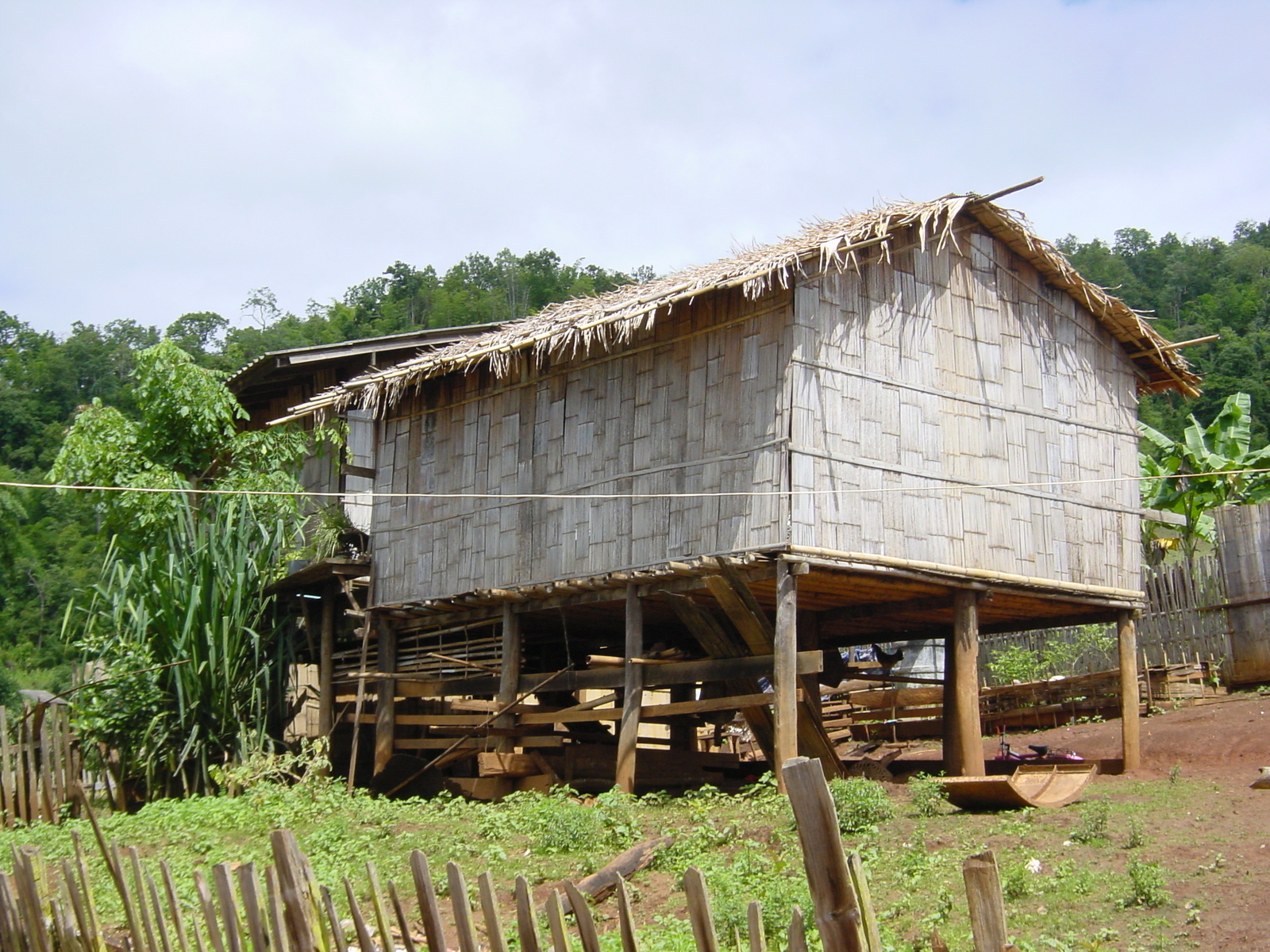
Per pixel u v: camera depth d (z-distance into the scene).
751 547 12.80
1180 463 22.52
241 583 17.55
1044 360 15.43
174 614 16.95
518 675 15.80
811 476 12.78
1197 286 63.00
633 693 14.09
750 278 12.46
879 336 13.73
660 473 14.16
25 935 7.50
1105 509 15.70
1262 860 8.67
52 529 47.38
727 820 11.64
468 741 16.62
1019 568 14.48
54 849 12.77
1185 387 16.84
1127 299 62.41
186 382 20.53
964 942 7.63
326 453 22.38
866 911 4.96
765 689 19.64
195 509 18.67
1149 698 18.12
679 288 13.23
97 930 7.03
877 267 13.88
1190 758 14.65
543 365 16.08
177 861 12.14
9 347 63.66
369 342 22.44
